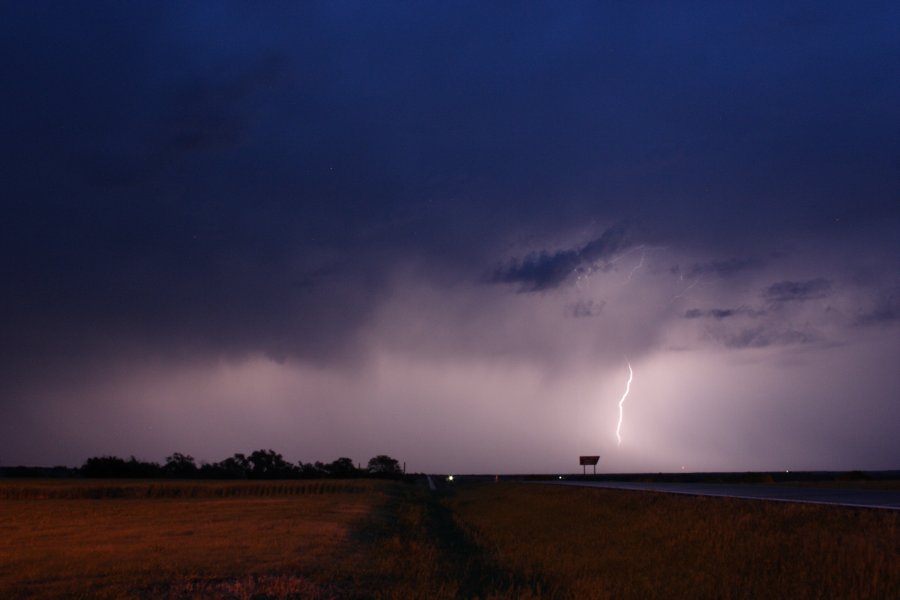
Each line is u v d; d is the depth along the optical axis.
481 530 37.28
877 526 20.09
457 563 24.27
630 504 36.28
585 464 116.25
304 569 19.03
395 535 31.84
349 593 17.28
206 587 16.91
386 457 155.38
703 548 22.73
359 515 38.56
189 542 24.50
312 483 81.94
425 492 91.94
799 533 21.42
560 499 48.06
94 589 16.39
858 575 16.62
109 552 22.16
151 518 37.47
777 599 16.69
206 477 130.62
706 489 41.91
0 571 18.81
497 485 93.75
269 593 16.61
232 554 21.38
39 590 16.23
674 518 28.88
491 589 19.30
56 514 42.25
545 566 23.16
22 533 30.05
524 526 36.91
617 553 24.70
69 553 22.14
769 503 27.27
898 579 15.77
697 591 18.00
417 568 21.45
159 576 17.73
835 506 24.41
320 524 31.42
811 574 17.80
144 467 126.75
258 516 36.81
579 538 29.39
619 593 18.52
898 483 52.78
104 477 122.19
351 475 144.75
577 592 18.62
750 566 19.70
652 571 20.92
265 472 135.50
